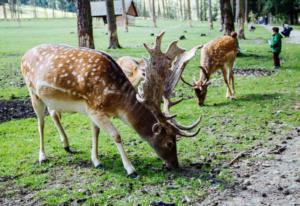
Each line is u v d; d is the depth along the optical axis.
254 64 17.67
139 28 49.59
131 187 5.76
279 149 7.04
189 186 5.74
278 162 6.57
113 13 24.52
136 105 5.99
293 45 26.17
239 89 12.48
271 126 8.50
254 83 13.35
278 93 11.71
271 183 5.81
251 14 69.12
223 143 7.50
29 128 8.80
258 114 9.44
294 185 5.73
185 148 7.25
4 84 13.76
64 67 6.12
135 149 7.29
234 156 6.87
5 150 7.41
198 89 10.31
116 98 5.93
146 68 5.96
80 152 7.21
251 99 11.02
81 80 5.98
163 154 6.15
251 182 5.85
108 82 5.93
